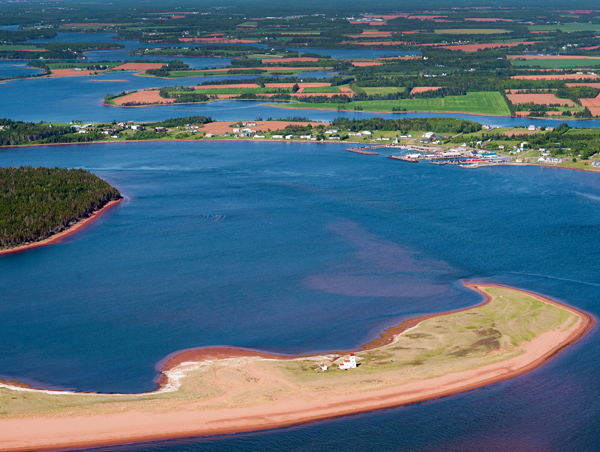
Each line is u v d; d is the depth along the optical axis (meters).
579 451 179.12
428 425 189.62
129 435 183.62
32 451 177.38
